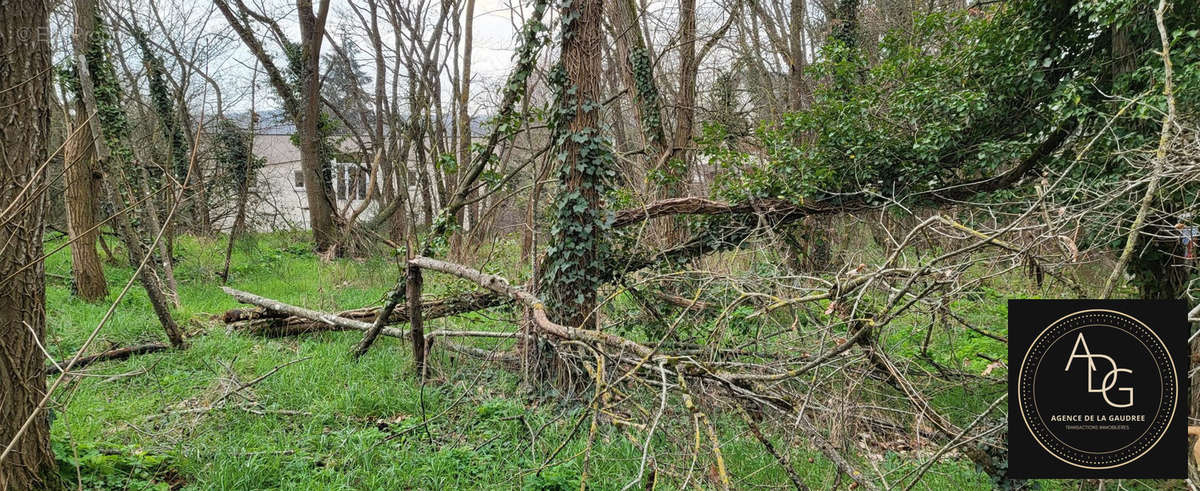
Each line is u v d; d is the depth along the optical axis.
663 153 12.07
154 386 6.62
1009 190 7.39
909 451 5.35
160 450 5.05
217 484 4.48
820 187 8.18
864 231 9.98
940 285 3.85
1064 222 4.03
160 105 17.91
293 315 9.20
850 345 3.75
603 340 4.68
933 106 7.77
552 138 7.28
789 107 15.78
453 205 8.31
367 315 9.28
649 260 7.87
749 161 8.84
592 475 4.75
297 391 6.58
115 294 11.29
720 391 4.90
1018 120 7.70
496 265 9.60
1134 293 6.07
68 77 10.98
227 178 22.22
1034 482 4.31
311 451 5.21
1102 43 6.93
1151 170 4.57
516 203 13.47
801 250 8.57
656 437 5.01
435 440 5.51
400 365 7.60
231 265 16.20
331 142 23.83
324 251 20.25
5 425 3.63
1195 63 5.17
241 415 5.89
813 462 5.07
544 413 5.92
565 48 7.00
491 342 8.83
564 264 6.97
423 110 21.67
